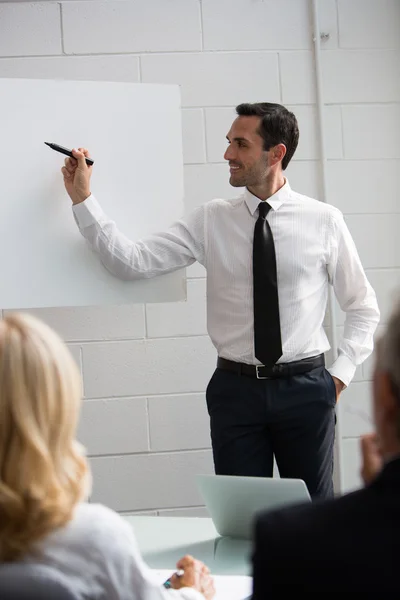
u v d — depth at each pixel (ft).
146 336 10.37
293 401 8.19
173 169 8.98
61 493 3.45
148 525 6.00
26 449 3.35
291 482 5.19
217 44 10.33
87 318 10.28
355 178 10.53
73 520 3.64
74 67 10.18
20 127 8.52
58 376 3.43
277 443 8.38
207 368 10.48
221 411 8.33
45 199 8.54
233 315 8.41
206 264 8.67
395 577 2.68
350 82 10.50
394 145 10.57
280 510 2.98
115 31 10.21
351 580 2.71
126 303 8.72
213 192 10.38
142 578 3.72
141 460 10.39
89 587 3.55
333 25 10.45
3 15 10.09
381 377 2.91
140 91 8.91
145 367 10.38
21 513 3.37
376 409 2.96
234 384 8.27
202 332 10.45
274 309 8.25
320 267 8.56
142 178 8.89
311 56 10.45
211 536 5.72
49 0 10.12
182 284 8.90
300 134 10.48
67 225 8.57
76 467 3.62
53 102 8.63
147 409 10.39
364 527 2.79
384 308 10.59
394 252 10.60
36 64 10.14
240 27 10.35
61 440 3.45
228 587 4.71
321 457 8.32
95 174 8.73
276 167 8.51
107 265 8.57
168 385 10.41
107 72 10.21
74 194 8.39
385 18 10.54
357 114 10.52
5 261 8.47
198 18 10.30
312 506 2.95
